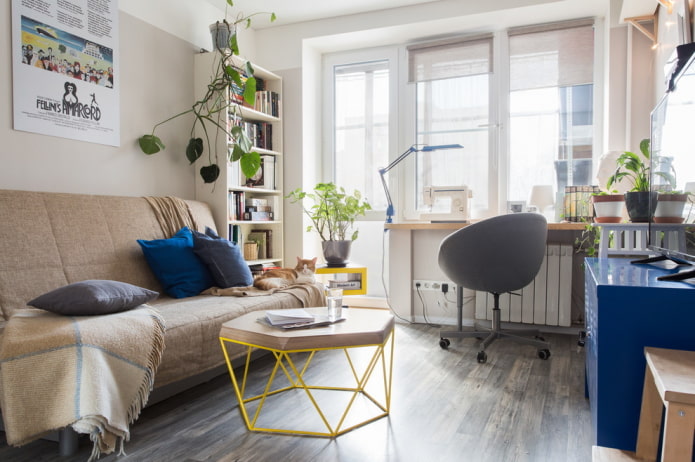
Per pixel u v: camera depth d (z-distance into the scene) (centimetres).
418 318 388
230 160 352
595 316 157
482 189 394
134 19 314
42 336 157
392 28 389
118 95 300
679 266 179
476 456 165
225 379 248
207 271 287
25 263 216
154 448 171
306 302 293
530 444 174
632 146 326
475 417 198
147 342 182
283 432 183
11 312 203
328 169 443
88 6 280
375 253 432
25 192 232
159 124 332
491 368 264
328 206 390
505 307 355
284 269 338
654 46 312
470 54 393
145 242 271
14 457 165
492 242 282
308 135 423
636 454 128
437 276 384
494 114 387
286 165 420
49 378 154
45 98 258
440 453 167
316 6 384
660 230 202
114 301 188
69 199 251
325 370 261
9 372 150
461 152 399
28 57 249
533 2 346
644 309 138
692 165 149
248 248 380
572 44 368
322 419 189
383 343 179
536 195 352
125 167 308
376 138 430
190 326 211
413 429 187
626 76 331
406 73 417
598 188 336
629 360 140
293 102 418
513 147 385
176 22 348
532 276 296
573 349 304
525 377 249
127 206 283
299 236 414
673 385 98
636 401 139
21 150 248
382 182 394
